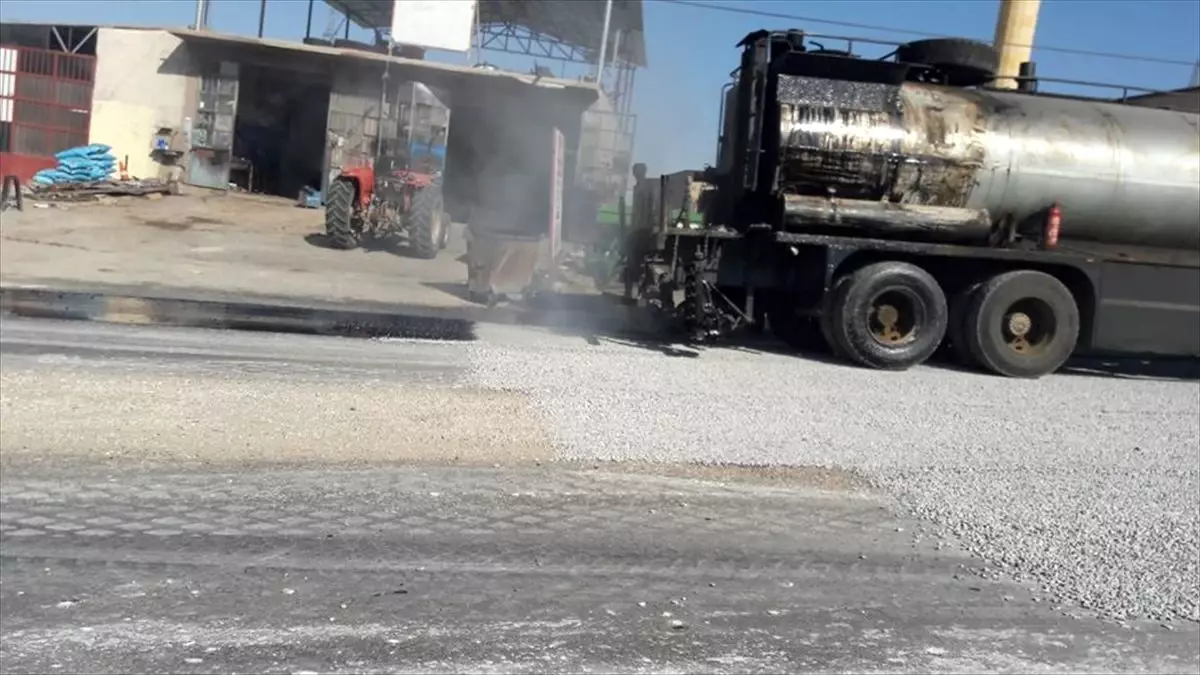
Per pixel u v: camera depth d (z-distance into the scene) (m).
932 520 5.67
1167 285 11.44
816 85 10.77
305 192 25.48
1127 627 4.48
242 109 26.83
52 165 25.59
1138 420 8.77
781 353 11.58
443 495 5.47
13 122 25.41
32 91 25.42
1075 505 6.07
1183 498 6.38
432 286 15.55
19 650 3.65
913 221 10.81
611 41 34.12
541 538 5.02
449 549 4.80
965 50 11.41
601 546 4.97
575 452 6.39
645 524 5.30
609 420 7.16
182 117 26.05
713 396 8.28
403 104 21.17
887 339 10.94
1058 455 7.23
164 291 12.77
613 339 11.30
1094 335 11.33
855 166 10.67
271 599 4.17
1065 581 4.91
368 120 26.72
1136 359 13.62
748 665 3.89
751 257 11.33
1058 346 11.12
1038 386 10.36
